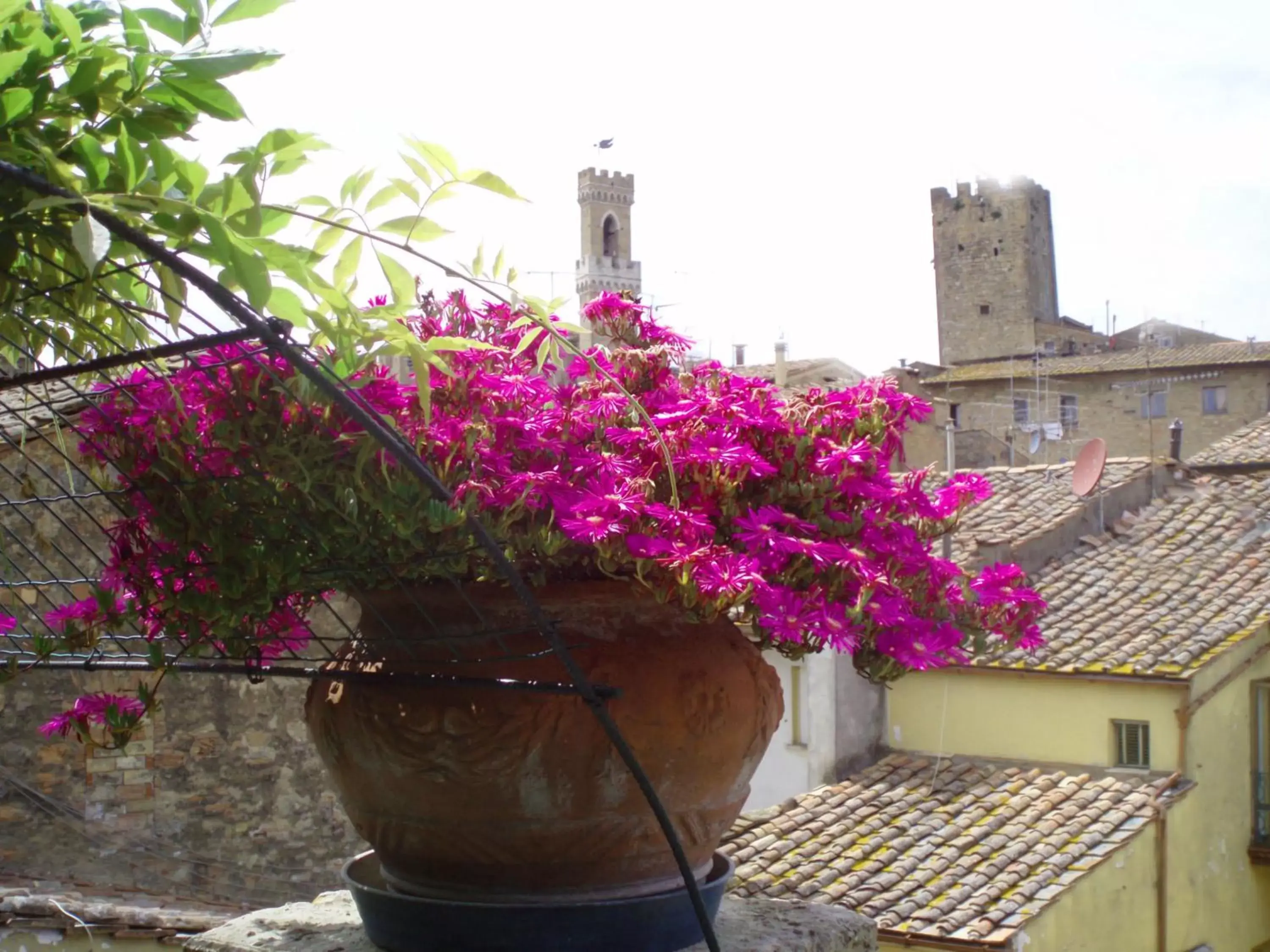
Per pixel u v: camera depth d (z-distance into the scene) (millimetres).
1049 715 12047
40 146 1493
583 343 2414
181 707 10172
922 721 12844
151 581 2121
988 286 48156
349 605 8039
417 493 1796
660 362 2242
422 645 2166
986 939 8867
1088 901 9945
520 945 2145
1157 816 10758
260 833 10273
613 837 2146
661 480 2000
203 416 1959
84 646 2195
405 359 1953
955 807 11336
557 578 2135
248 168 1596
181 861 10016
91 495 2168
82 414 2199
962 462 28578
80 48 1559
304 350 1697
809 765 12930
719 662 2209
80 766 9898
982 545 12852
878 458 2246
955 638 2293
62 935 7531
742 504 2096
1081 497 14102
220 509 1930
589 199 39844
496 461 1893
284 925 2621
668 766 2135
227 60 1564
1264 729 12477
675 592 1873
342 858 10414
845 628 1923
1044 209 48750
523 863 2145
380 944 2332
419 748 2104
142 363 1877
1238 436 22859
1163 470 14797
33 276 1836
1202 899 11445
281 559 1955
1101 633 12250
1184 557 13289
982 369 37719
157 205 1510
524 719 2076
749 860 10633
